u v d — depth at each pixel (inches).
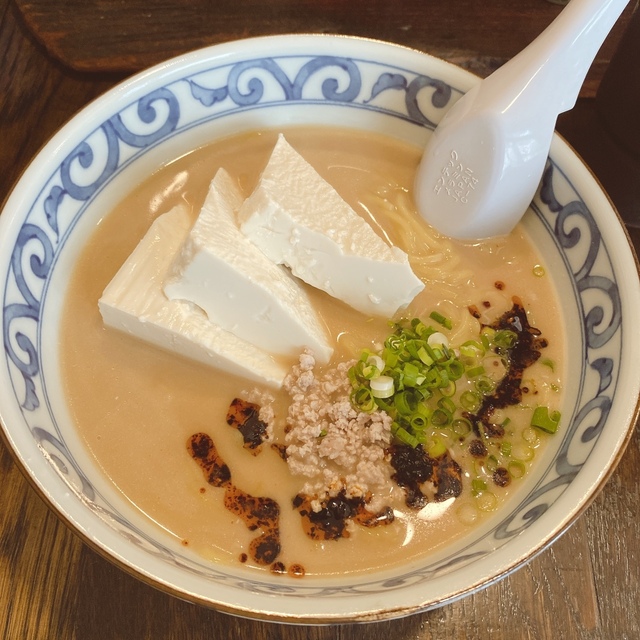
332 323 9.9
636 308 8.5
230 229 9.2
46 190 9.2
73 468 8.1
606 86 10.3
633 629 8.7
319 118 11.3
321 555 8.3
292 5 12.4
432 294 10.1
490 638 8.6
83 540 7.0
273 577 8.1
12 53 11.7
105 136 9.9
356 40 10.5
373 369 8.8
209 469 8.7
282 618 6.7
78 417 9.0
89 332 9.5
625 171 10.6
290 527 8.4
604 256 9.2
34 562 8.7
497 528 8.1
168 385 9.2
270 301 8.8
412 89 10.7
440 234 10.6
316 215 9.3
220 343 9.1
